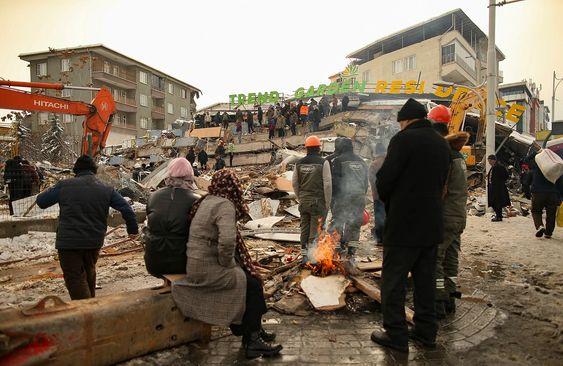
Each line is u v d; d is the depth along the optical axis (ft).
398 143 10.34
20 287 16.63
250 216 34.06
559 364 10.00
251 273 10.78
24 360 7.88
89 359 8.96
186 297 10.41
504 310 13.80
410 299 14.70
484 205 38.99
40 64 143.23
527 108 164.76
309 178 18.15
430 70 120.37
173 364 9.89
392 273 10.73
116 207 12.87
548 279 17.24
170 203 11.02
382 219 23.93
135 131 159.84
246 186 43.32
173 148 96.32
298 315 13.32
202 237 10.30
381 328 12.29
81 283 12.31
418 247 10.34
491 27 40.47
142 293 10.49
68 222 12.07
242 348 10.94
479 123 58.08
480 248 23.41
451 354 10.57
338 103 90.84
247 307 10.44
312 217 18.25
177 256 10.89
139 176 68.39
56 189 12.35
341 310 13.66
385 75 134.31
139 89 161.38
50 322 8.38
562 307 13.87
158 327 10.24
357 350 10.78
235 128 96.02
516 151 69.77
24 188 34.22
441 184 10.64
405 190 10.34
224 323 10.16
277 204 36.50
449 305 13.47
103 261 21.81
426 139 10.38
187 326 10.82
